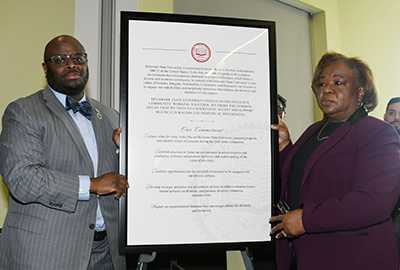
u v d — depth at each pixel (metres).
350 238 1.50
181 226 1.61
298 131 3.77
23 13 2.55
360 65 1.65
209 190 1.64
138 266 1.61
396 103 2.90
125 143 1.61
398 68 4.33
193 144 1.65
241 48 1.73
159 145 1.63
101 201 1.75
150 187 1.60
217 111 1.68
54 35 2.49
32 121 1.63
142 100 1.64
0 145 1.61
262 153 1.70
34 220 1.59
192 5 2.91
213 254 2.54
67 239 1.60
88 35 2.44
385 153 1.50
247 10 3.34
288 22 3.79
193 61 1.69
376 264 1.46
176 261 2.23
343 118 1.67
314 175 1.61
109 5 2.46
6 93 2.52
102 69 2.44
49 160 1.65
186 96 1.67
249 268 1.69
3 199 2.41
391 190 1.46
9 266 1.60
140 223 1.58
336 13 4.15
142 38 1.66
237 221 1.65
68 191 1.55
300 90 3.85
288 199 1.77
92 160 1.80
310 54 4.07
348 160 1.56
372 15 4.34
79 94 1.85
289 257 1.74
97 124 1.87
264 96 1.73
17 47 2.54
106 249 1.85
